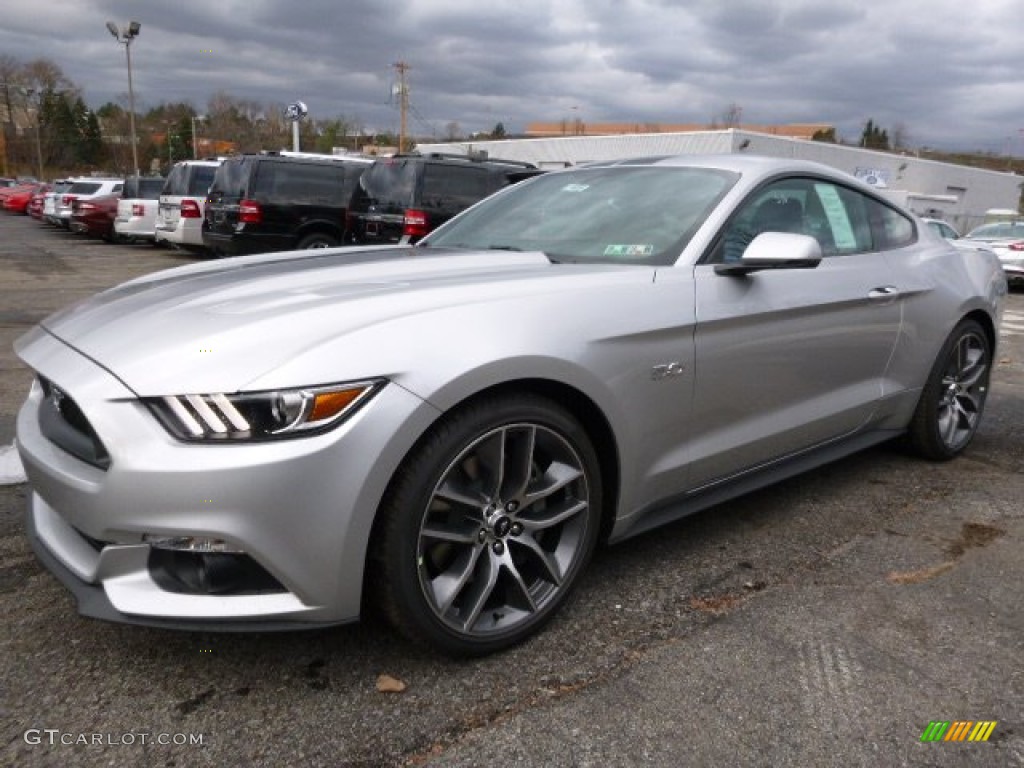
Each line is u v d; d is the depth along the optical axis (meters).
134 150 39.72
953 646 2.54
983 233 17.58
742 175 3.22
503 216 3.57
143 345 2.15
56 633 2.50
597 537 2.70
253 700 2.20
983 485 4.01
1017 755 2.05
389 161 10.59
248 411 1.97
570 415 2.46
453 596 2.29
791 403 3.24
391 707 2.18
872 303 3.55
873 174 39.94
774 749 2.05
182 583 2.05
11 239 22.41
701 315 2.76
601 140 40.31
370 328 2.13
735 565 3.06
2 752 1.99
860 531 3.41
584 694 2.26
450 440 2.19
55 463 2.19
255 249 11.88
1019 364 7.40
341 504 2.02
